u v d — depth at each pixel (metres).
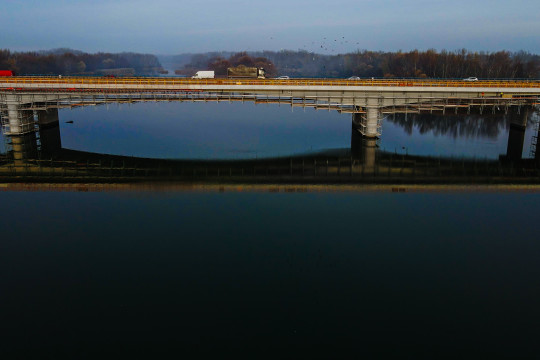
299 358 17.59
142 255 25.62
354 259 25.00
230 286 22.27
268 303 20.92
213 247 26.56
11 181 41.62
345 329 19.16
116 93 59.56
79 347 18.16
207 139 65.81
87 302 21.06
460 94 58.09
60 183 40.16
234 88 58.59
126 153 56.16
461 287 22.19
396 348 18.09
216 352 17.88
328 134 70.12
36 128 66.81
